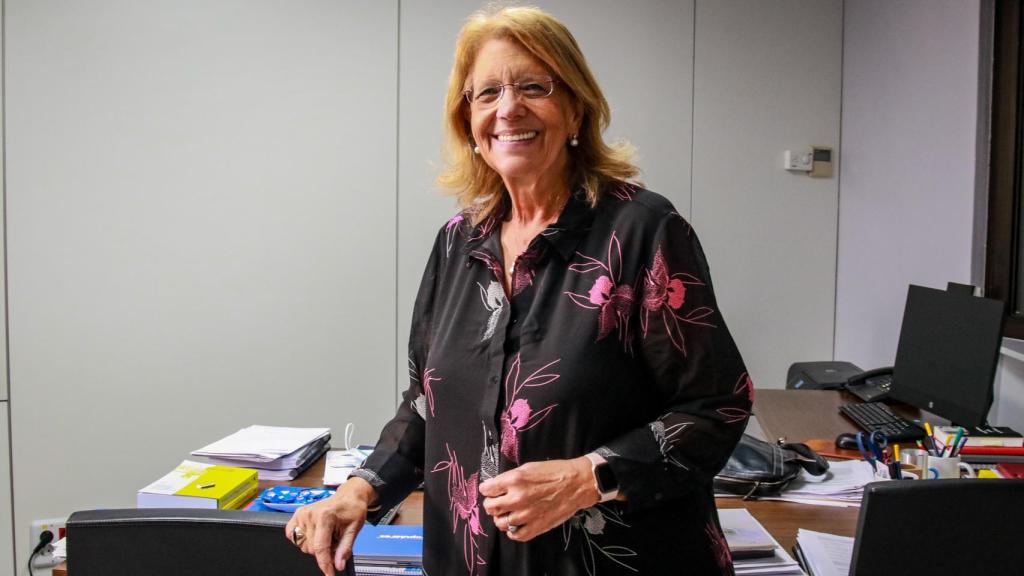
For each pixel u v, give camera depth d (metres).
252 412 3.16
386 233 3.14
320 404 3.18
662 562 0.99
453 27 3.09
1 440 3.06
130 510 0.91
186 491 1.59
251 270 3.12
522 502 0.88
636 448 0.93
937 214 2.56
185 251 3.09
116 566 0.90
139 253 3.07
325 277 3.14
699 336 0.97
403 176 3.13
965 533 0.85
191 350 3.12
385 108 3.11
